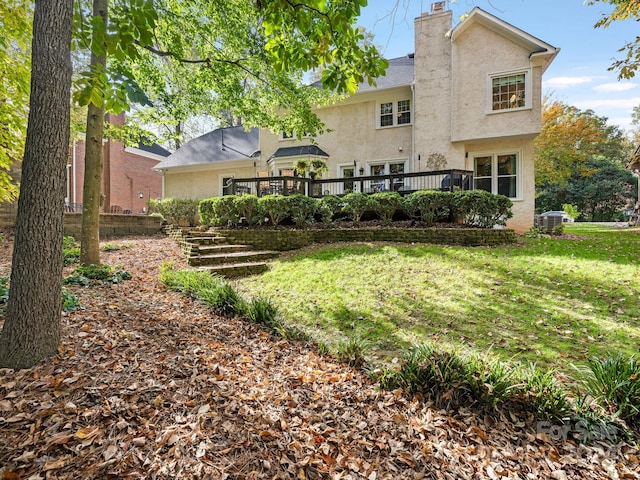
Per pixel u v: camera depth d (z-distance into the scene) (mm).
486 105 11469
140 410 2270
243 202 9930
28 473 1678
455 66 11844
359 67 3545
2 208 9414
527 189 11617
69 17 2674
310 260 7824
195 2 7848
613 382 2643
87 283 5285
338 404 2752
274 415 2473
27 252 2602
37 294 2627
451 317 4734
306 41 3586
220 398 2570
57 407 2154
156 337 3557
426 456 2225
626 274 5898
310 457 2105
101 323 3670
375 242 9125
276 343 3949
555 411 2547
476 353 3258
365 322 4730
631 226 16625
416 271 6656
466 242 8523
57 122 2623
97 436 1977
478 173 12414
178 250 9023
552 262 6754
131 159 21906
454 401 2752
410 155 13586
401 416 2631
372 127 14281
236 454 2029
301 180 10914
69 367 2627
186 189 17938
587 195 27625
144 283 5812
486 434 2463
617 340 3865
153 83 8500
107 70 3125
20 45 4809
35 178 2590
